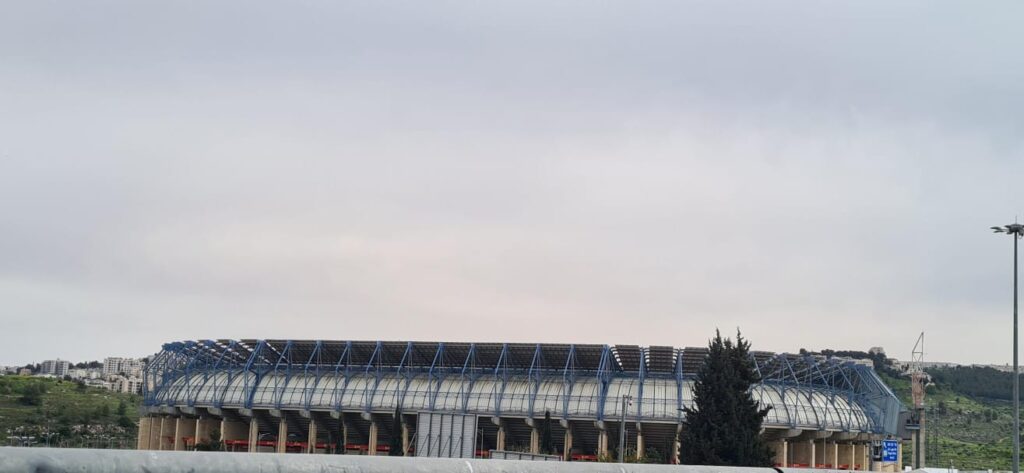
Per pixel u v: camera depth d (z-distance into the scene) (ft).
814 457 449.48
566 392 448.65
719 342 280.10
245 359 510.58
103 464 21.53
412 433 475.31
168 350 495.82
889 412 437.99
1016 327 195.11
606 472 34.01
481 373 481.05
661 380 460.55
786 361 456.45
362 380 480.23
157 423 503.20
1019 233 199.31
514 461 31.04
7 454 19.97
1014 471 183.42
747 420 271.28
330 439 501.56
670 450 450.30
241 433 503.61
